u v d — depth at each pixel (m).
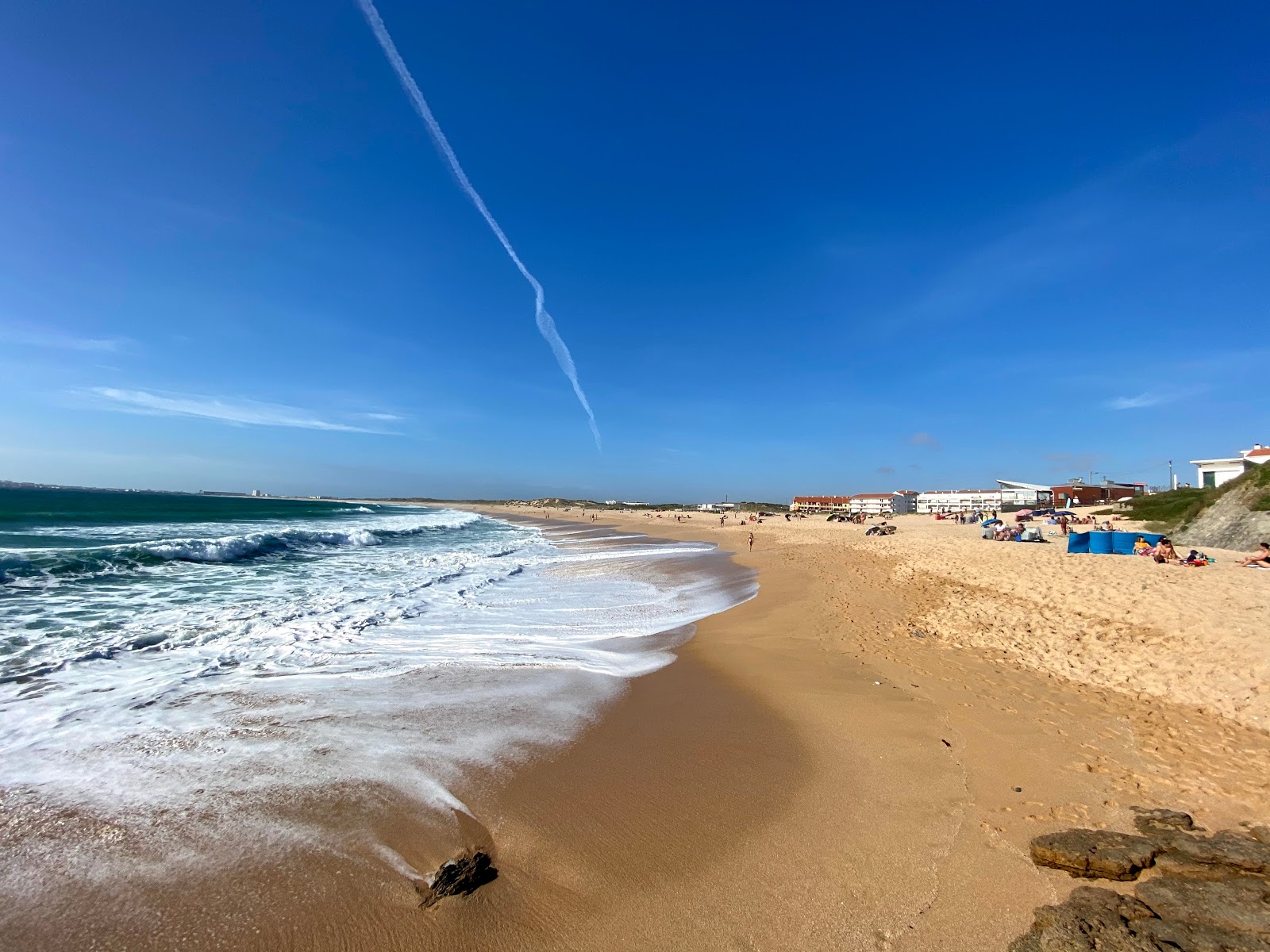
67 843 4.07
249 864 3.90
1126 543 18.30
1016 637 9.53
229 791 4.82
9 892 3.57
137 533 25.41
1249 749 5.48
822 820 4.47
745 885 3.72
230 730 6.02
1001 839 4.13
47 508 45.34
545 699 7.25
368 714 6.57
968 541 25.53
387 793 4.86
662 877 3.82
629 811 4.62
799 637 10.27
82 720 6.12
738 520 75.19
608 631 11.25
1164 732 5.91
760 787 5.00
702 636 10.76
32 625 9.51
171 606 11.41
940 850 4.04
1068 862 3.77
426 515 72.75
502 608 13.22
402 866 3.92
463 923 3.40
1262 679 6.69
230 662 8.27
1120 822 4.27
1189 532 23.55
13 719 6.07
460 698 7.19
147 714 6.34
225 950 3.18
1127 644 8.47
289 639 9.59
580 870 3.88
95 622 9.88
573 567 21.86
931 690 7.38
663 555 27.08
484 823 4.43
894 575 16.39
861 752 5.67
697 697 7.37
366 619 11.23
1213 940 3.05
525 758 5.58
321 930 3.33
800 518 76.00
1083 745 5.66
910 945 3.21
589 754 5.68
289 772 5.17
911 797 4.79
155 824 4.32
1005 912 3.41
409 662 8.67
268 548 21.98
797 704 7.04
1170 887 3.51
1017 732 5.99
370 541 29.39
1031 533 24.55
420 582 16.25
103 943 3.20
